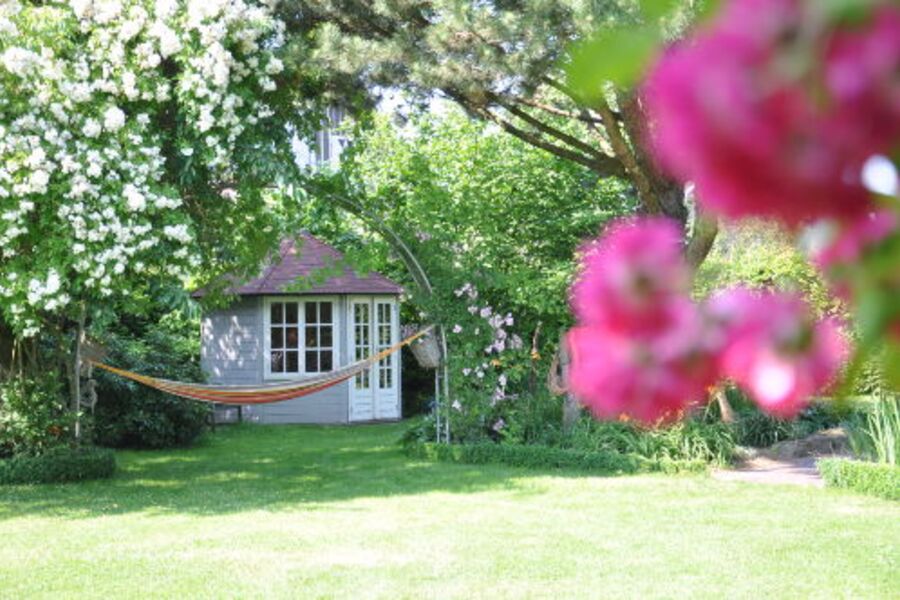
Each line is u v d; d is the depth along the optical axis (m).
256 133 8.89
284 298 16.34
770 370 0.38
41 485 9.18
